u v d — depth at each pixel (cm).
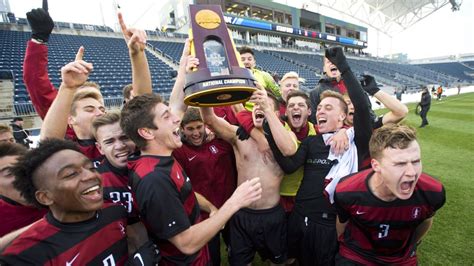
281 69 2425
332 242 195
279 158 195
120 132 160
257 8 2712
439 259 248
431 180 150
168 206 121
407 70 3884
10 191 136
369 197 149
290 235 218
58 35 1631
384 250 165
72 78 162
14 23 1495
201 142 222
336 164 192
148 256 126
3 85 891
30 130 748
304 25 3384
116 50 1714
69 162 108
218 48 150
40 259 104
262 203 208
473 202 357
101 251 118
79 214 114
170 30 2483
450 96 2264
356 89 193
